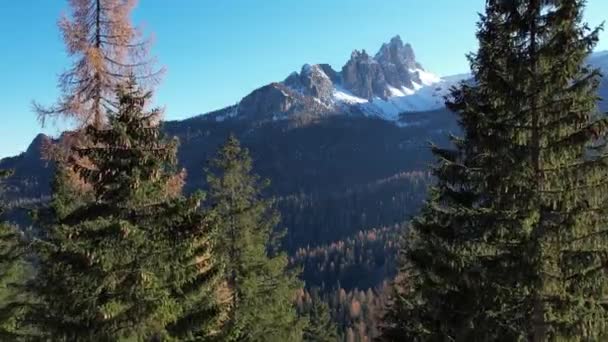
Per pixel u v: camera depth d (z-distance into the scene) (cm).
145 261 1130
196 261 1199
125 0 1499
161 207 1185
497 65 1261
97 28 1498
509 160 1207
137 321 1109
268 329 2402
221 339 1256
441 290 1452
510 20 1258
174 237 1154
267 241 2550
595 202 1161
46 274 1262
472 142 1371
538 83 1183
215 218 1205
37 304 1240
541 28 1216
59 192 1436
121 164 1153
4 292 2105
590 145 1188
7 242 2095
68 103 1455
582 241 1166
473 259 1341
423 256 1473
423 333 1616
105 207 1177
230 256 2338
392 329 1731
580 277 1167
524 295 1271
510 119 1235
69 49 1453
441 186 1465
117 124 1112
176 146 1183
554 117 1182
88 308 1116
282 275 2525
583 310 1162
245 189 2436
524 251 1194
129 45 1513
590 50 1146
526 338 1289
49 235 1413
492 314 1320
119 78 1498
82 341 1110
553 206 1202
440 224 1436
